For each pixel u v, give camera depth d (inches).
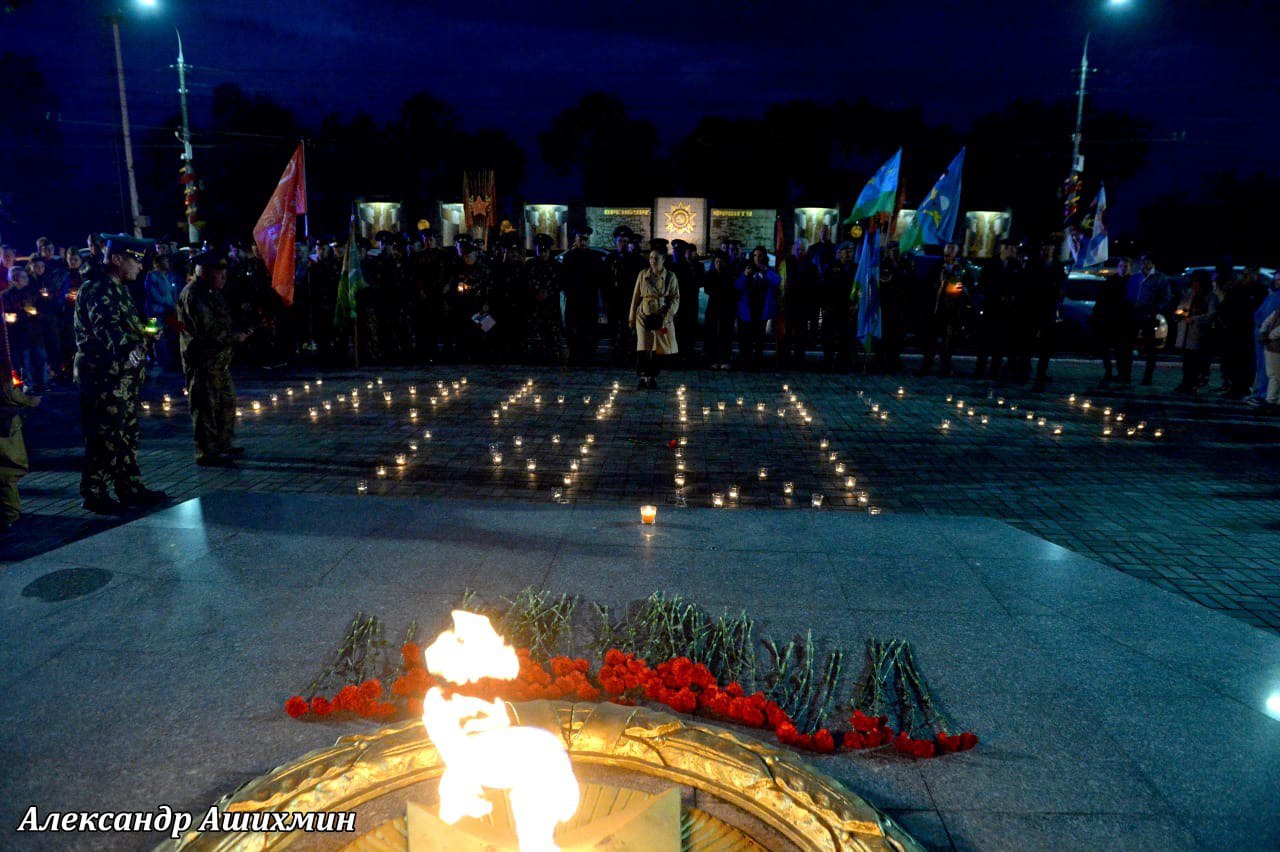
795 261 609.3
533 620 172.2
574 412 458.9
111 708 140.6
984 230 1059.9
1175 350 721.0
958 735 133.1
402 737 123.1
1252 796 121.6
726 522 241.1
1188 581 240.2
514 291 629.6
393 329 623.5
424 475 336.5
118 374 282.0
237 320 575.8
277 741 131.5
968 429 430.3
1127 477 347.6
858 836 105.2
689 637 168.9
